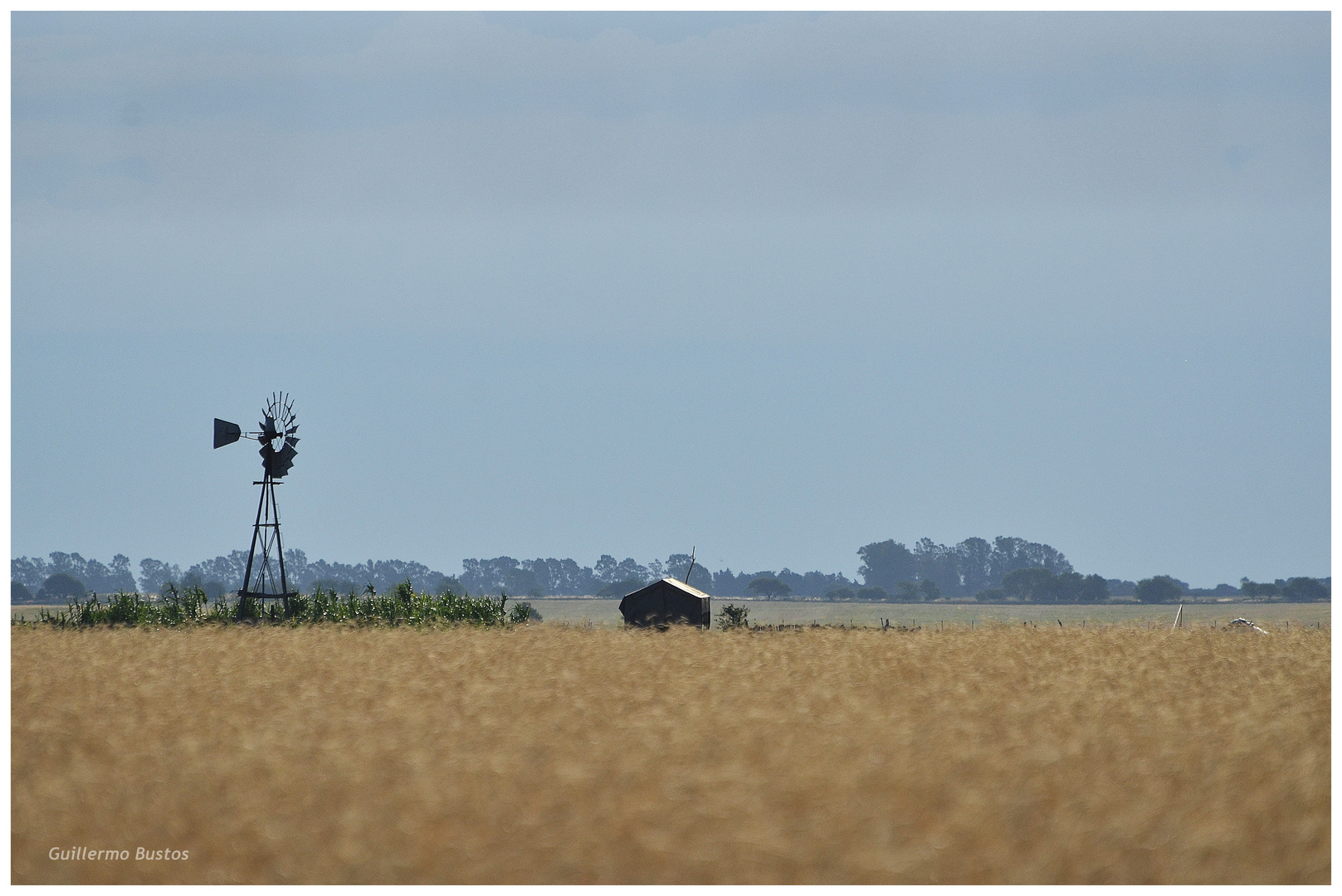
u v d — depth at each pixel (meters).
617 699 56.56
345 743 46.03
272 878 31.91
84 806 37.94
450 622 120.62
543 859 32.41
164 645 86.69
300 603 127.31
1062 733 48.41
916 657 78.69
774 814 35.59
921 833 34.12
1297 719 51.16
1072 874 31.83
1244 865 32.66
